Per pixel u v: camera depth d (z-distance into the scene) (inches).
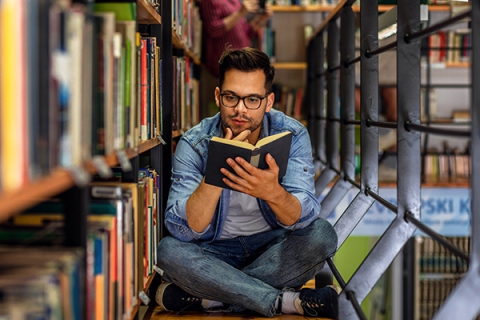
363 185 80.7
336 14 106.0
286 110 170.7
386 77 155.7
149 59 64.5
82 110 34.9
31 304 28.0
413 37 57.1
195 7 135.5
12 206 24.0
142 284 57.4
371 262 63.6
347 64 96.6
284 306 66.8
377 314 204.4
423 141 179.8
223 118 69.4
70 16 32.3
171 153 84.9
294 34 179.9
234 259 73.2
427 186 162.4
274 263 68.9
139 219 57.0
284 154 60.7
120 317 46.8
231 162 58.1
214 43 145.6
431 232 52.9
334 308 64.8
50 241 38.4
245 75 66.7
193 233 68.7
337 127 117.6
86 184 35.4
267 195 61.4
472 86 40.6
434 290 185.3
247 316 68.9
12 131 25.4
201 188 65.2
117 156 45.0
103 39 39.6
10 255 32.8
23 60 26.5
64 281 31.3
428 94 173.3
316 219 73.0
